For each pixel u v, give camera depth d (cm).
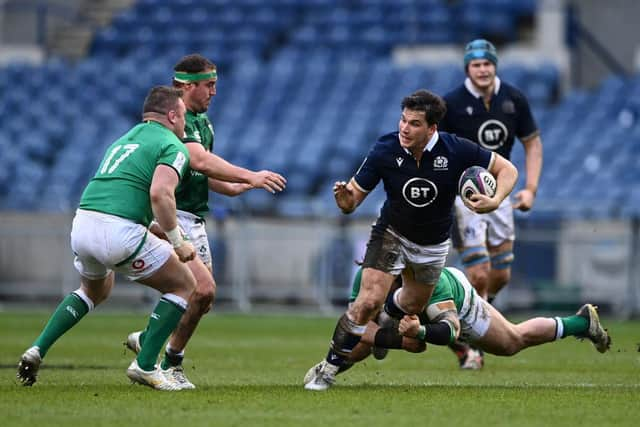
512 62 9875
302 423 2234
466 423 2255
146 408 2433
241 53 10838
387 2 10950
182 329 2897
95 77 10419
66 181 9250
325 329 6003
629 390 2948
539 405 2561
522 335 3036
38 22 11050
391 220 2830
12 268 7769
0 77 10431
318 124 9619
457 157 2789
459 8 10712
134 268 2748
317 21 11031
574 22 10225
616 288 7031
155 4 11462
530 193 3909
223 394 2714
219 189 3183
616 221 7106
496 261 3988
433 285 2911
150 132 2778
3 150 9619
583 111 9256
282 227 7469
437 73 9906
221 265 7506
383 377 3388
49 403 2505
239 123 9788
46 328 2873
